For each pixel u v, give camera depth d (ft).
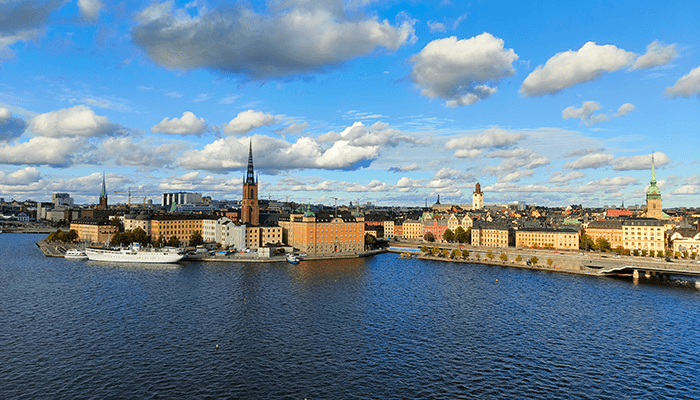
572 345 394.52
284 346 383.24
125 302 521.65
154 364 341.62
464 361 356.38
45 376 318.65
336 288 626.23
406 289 628.69
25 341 386.32
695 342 404.16
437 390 306.35
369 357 362.12
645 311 510.17
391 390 305.32
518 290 630.74
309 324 445.78
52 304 509.76
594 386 315.17
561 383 319.27
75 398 288.10
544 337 415.03
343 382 316.19
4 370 327.47
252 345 384.27
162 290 592.19
